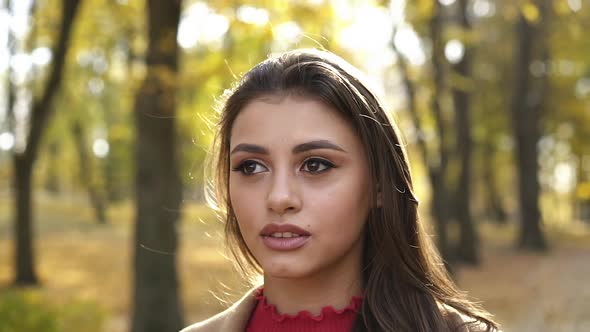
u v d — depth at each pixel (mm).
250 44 6762
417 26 10836
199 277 15156
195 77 6812
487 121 27750
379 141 1612
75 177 32656
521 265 20094
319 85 1560
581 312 11789
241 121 1608
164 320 7977
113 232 26516
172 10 7258
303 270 1540
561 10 9094
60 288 14562
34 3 11992
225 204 1966
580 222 45000
